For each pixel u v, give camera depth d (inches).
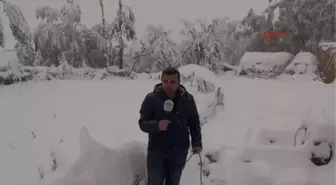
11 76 421.7
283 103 292.0
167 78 135.6
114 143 228.4
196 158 180.2
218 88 275.4
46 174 198.2
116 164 154.6
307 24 570.9
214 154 181.9
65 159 201.5
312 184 153.3
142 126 135.9
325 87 358.9
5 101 336.8
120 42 536.7
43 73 456.8
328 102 289.7
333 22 560.4
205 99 258.1
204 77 282.0
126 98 332.2
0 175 208.7
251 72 482.0
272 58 490.6
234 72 502.3
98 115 284.5
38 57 522.0
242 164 159.9
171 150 139.5
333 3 558.6
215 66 522.9
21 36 505.4
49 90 376.2
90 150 154.2
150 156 142.6
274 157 166.4
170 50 530.6
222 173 167.6
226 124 245.6
